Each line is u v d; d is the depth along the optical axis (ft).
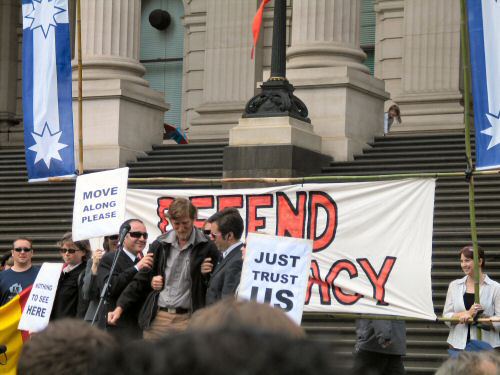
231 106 106.22
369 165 73.77
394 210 37.68
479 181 67.21
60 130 46.93
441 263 56.75
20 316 41.06
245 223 39.58
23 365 8.84
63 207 75.92
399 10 104.63
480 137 36.17
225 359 5.62
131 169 80.94
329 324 53.31
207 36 108.37
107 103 83.97
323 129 76.18
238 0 107.55
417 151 75.51
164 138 101.45
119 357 5.84
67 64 46.96
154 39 119.75
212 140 105.40
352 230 38.01
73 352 8.71
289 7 109.40
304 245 33.06
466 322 37.19
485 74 35.94
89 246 41.88
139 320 35.19
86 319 37.58
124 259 36.73
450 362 14.32
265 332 5.82
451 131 93.81
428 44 97.45
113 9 87.71
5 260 50.06
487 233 59.41
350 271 37.91
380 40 105.60
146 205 41.22
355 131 77.10
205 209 40.27
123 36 87.86
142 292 35.29
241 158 70.90
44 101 47.11
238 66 107.04
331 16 80.28
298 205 38.78
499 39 35.81
